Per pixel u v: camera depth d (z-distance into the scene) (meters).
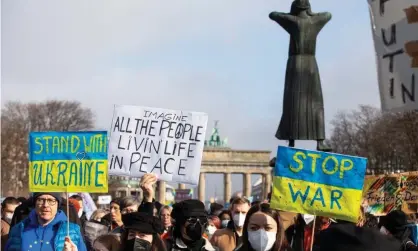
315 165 13.69
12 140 141.25
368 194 24.44
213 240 16.38
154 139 17.69
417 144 97.31
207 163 175.88
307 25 24.81
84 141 14.93
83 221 21.62
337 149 129.75
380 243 9.27
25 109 157.38
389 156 114.94
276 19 25.17
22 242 14.14
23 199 24.06
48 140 14.94
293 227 16.92
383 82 14.55
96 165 14.89
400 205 23.91
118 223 19.42
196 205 13.36
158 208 18.59
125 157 17.73
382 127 115.25
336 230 9.47
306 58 24.92
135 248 12.58
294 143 25.09
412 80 14.05
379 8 14.55
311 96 24.86
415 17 14.05
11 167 140.25
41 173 14.88
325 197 13.59
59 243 14.14
